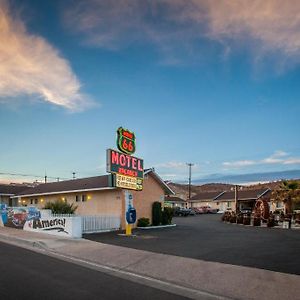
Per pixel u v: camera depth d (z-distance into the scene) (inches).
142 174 1039.0
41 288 365.7
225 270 449.7
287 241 740.0
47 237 828.0
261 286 380.8
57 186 1515.7
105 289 374.3
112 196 1151.0
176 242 729.0
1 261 522.6
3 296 331.3
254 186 3467.0
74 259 576.1
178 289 387.9
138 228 1115.3
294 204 1641.2
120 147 956.0
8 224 1130.7
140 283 409.7
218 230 1051.9
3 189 2054.6
